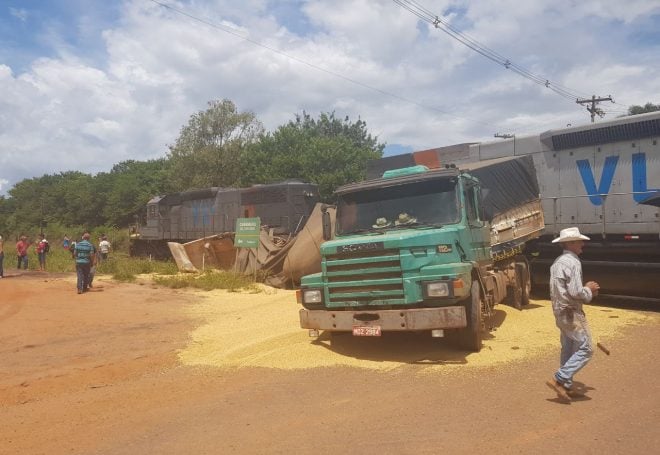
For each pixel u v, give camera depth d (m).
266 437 5.06
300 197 25.22
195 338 10.09
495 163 11.92
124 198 73.19
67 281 21.22
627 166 12.70
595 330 9.05
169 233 33.06
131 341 10.01
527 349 7.88
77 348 9.52
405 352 8.05
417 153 16.27
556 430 4.87
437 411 5.52
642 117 12.34
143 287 18.64
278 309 12.90
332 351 8.30
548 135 13.99
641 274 11.83
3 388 7.15
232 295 16.50
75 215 84.50
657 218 12.02
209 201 29.67
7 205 109.44
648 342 8.14
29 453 5.00
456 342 8.03
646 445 4.49
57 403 6.54
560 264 5.75
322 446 4.77
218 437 5.14
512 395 5.91
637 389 5.95
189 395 6.62
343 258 7.98
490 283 9.30
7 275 24.48
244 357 8.37
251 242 19.50
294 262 18.36
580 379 6.39
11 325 11.73
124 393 6.82
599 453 4.38
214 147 49.91
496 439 4.72
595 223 13.09
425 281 7.45
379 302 7.73
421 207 8.40
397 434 4.96
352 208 8.86
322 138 49.44
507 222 11.57
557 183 13.93
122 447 5.03
